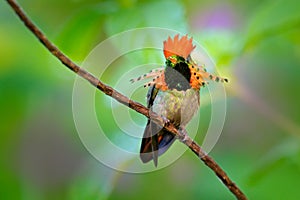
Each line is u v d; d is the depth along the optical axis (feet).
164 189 8.31
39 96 8.20
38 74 8.18
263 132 8.42
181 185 8.30
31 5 8.25
